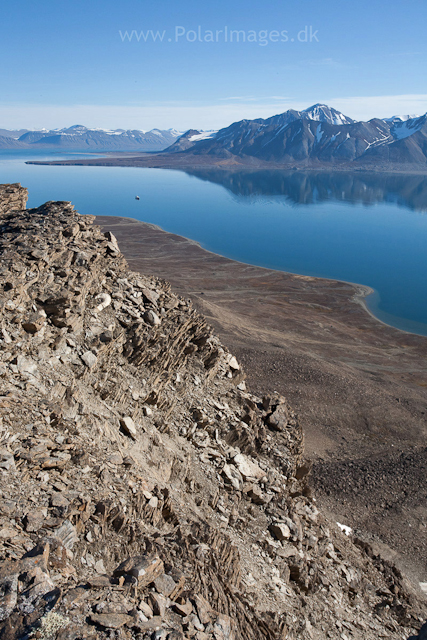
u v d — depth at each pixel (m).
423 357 108.56
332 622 24.11
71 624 9.77
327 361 93.56
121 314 30.77
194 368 35.19
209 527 20.09
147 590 12.16
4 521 12.89
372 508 52.72
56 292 25.70
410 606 32.50
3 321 22.23
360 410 75.12
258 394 75.38
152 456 24.17
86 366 24.70
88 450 18.77
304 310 142.25
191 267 189.62
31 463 15.71
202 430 30.94
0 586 10.16
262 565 23.39
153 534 17.17
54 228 33.28
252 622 15.95
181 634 10.90
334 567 30.12
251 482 29.50
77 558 13.27
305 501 33.94
